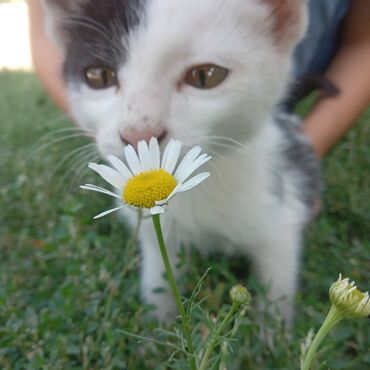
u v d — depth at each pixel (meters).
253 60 0.12
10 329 0.12
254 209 0.14
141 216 0.13
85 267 0.15
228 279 0.15
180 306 0.08
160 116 0.11
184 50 0.11
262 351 0.12
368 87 0.20
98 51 0.12
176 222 0.15
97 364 0.11
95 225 0.18
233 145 0.13
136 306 0.14
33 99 0.33
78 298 0.14
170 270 0.08
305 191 0.16
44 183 0.21
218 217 0.15
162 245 0.07
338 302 0.07
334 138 0.20
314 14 0.19
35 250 0.18
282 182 0.15
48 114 0.29
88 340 0.12
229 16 0.12
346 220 0.19
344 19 0.21
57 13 0.13
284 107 0.17
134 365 0.12
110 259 0.16
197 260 0.16
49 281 0.16
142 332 0.12
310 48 0.20
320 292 0.15
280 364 0.11
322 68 0.22
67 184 0.20
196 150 0.08
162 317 0.14
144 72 0.11
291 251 0.15
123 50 0.12
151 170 0.08
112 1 0.12
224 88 0.12
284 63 0.13
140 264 0.16
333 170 0.21
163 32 0.11
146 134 0.11
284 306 0.14
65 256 0.16
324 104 0.20
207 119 0.12
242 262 0.16
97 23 0.12
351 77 0.20
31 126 0.27
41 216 0.19
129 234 0.17
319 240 0.17
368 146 0.22
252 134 0.13
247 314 0.14
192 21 0.11
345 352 0.12
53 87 0.19
